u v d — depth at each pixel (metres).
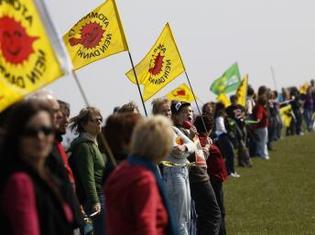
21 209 15.84
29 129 16.19
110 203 18.48
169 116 31.91
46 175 17.00
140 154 18.50
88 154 28.83
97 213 28.70
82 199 28.86
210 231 34.09
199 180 34.03
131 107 30.23
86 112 28.94
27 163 16.36
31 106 16.33
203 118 36.41
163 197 18.81
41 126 16.25
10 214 15.89
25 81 18.81
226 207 50.56
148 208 18.00
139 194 18.05
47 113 16.47
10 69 18.77
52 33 18.91
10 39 18.84
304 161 75.88
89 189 28.69
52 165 21.52
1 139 16.62
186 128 33.31
